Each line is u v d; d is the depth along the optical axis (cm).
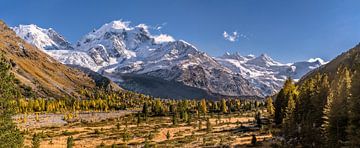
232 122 17162
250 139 11012
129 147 11875
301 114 9662
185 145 11225
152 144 11900
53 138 14212
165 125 17662
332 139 6406
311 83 10062
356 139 5378
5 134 3338
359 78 5628
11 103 3381
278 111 13125
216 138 12094
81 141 13438
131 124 19025
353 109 5525
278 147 9025
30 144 11831
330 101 6906
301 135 8719
